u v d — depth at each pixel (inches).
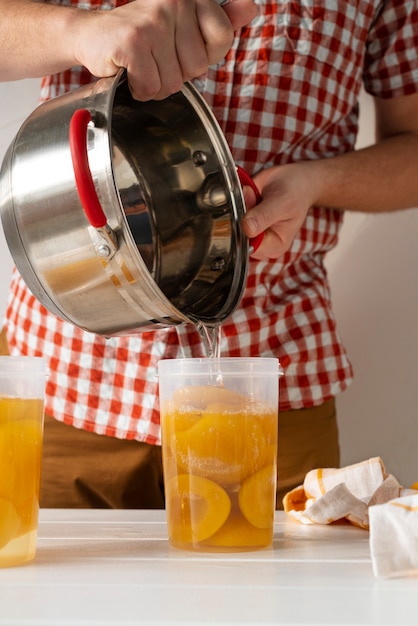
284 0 49.3
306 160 52.0
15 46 39.4
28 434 27.7
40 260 33.8
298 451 51.8
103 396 48.7
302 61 49.9
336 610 21.9
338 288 67.9
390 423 66.9
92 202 29.7
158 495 50.4
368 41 56.7
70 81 48.3
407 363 66.7
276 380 31.6
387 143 54.8
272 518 31.5
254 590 24.1
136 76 33.9
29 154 33.7
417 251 66.6
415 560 25.5
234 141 49.4
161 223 35.4
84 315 34.6
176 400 30.3
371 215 67.4
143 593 23.7
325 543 32.4
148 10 34.5
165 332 47.8
